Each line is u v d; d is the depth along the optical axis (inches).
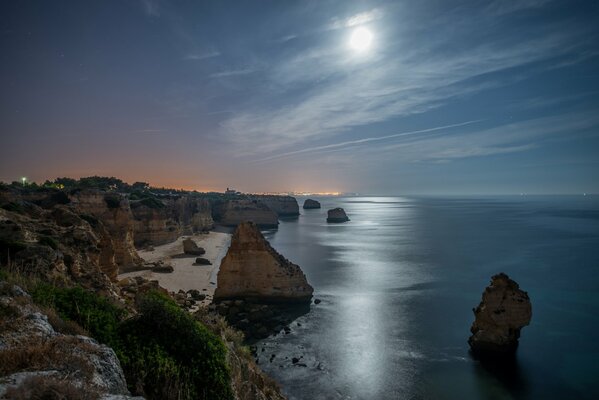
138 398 271.1
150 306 528.4
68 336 357.1
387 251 4084.6
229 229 6688.0
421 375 1353.3
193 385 461.7
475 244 4530.0
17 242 916.0
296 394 1235.2
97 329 471.5
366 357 1487.5
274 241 5123.0
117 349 456.8
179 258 3506.4
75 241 1300.4
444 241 4874.5
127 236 3093.0
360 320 1876.2
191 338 518.9
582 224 7116.1
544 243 4512.8
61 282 877.2
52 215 1679.4
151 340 489.4
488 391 1259.8
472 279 2701.8
